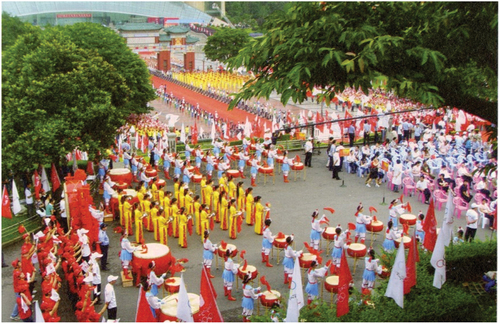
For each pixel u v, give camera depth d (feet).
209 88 351.46
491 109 65.82
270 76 67.72
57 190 136.77
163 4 532.73
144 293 70.13
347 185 146.61
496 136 71.05
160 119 275.39
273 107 287.28
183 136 176.24
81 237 94.27
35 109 124.16
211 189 126.82
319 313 73.61
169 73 428.56
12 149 117.91
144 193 119.44
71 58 136.36
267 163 152.35
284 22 69.10
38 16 497.46
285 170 148.97
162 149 164.55
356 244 99.04
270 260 103.86
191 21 531.50
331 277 86.89
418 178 144.25
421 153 153.07
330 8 67.46
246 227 120.57
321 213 125.49
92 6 501.56
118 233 116.57
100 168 141.49
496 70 64.13
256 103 284.20
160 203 121.90
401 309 72.59
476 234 113.29
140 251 95.40
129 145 177.68
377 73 60.18
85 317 74.33
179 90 373.40
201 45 545.44
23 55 139.54
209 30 542.57
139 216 109.91
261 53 67.46
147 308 70.23
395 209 108.78
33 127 122.01
